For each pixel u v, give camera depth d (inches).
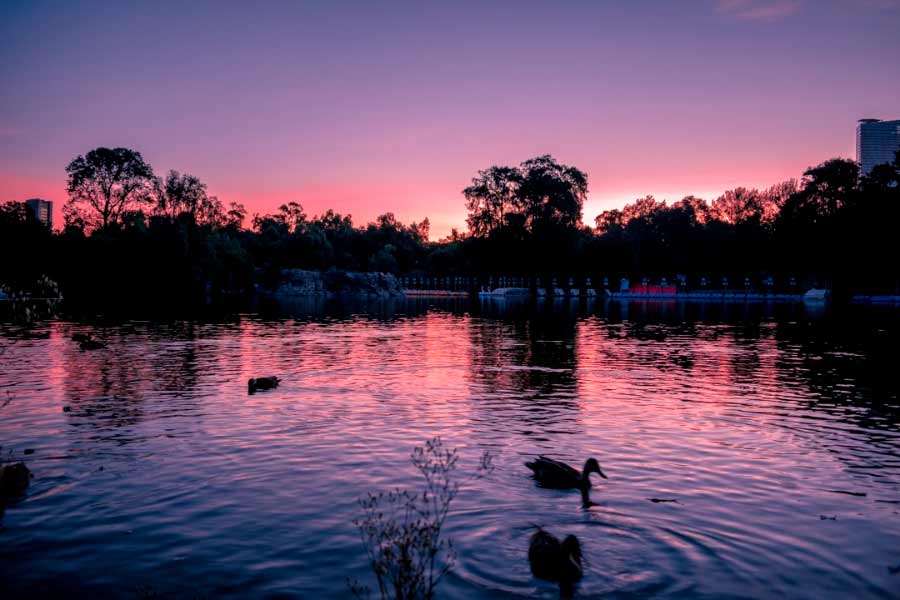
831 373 990.4
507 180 4798.2
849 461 518.3
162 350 1246.9
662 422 652.1
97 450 539.5
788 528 380.5
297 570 323.9
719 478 473.1
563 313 2765.7
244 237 6909.5
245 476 472.7
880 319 2349.9
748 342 1470.2
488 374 968.9
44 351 1215.6
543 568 317.4
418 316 2480.3
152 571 324.2
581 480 443.2
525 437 588.7
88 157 4370.1
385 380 908.6
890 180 4001.0
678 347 1358.3
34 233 3971.5
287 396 784.3
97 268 4067.4
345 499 424.5
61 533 370.9
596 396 792.9
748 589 306.8
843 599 297.7
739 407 727.7
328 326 1918.1
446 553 342.6
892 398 783.7
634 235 5940.0
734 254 5506.9
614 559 337.4
